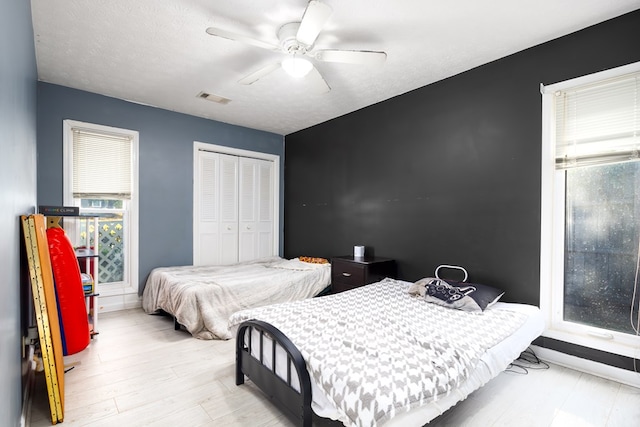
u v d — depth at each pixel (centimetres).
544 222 238
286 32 212
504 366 178
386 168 354
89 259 284
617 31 209
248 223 466
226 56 260
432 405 134
